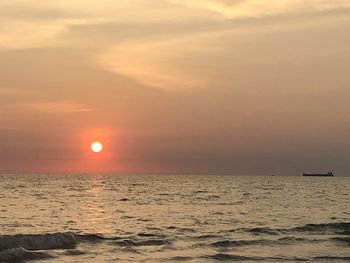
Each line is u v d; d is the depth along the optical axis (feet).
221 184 509.35
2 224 117.91
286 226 117.70
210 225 120.16
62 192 296.51
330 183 598.34
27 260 72.64
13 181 549.13
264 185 487.20
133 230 109.60
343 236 99.86
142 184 484.74
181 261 73.87
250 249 85.20
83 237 90.17
